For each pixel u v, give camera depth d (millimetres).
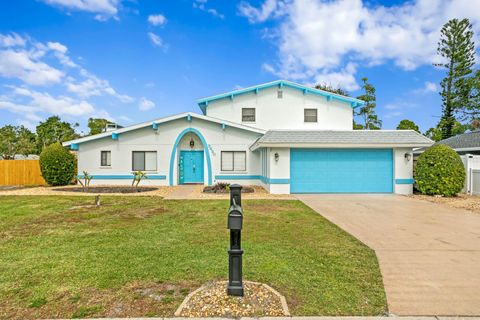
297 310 3121
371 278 4023
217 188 14305
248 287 3627
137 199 11562
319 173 13586
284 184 13289
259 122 18656
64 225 7129
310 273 4152
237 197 3607
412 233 6496
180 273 4102
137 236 6090
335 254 4984
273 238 5949
